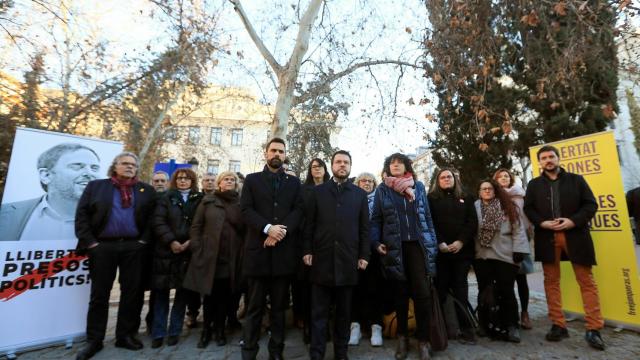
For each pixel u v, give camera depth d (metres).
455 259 3.48
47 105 8.04
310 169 4.16
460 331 3.44
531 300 5.31
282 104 6.12
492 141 9.16
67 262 3.60
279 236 2.79
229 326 3.90
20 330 3.27
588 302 3.29
